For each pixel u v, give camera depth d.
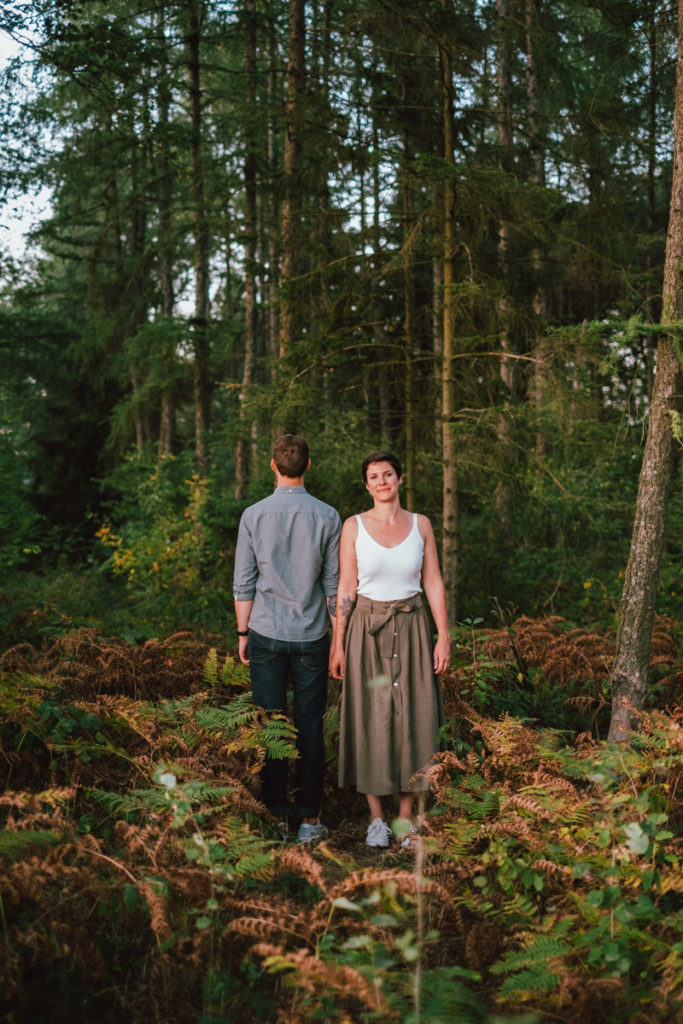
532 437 6.76
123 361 16.58
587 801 2.78
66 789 2.59
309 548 3.66
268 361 7.42
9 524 7.26
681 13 3.75
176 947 2.32
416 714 3.51
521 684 4.79
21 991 2.04
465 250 6.90
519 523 9.27
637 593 3.79
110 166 16.02
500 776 3.35
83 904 2.46
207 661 4.25
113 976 2.31
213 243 13.48
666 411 3.74
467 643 4.79
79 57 7.93
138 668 4.41
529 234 7.08
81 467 19.92
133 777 3.34
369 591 3.54
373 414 7.73
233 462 14.88
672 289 3.75
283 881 2.93
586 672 4.76
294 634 3.64
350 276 7.43
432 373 7.55
